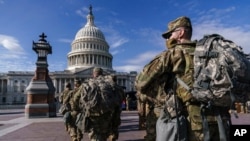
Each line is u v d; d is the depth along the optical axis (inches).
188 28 88.6
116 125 255.8
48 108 884.6
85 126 214.5
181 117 78.0
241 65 66.6
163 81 86.1
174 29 89.7
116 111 250.1
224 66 68.2
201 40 79.7
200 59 74.5
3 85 4714.6
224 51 70.2
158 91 88.0
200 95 72.1
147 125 104.7
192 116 75.8
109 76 240.2
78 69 3996.1
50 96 919.7
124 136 364.8
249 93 70.1
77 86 284.2
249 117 713.6
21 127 546.6
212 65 70.8
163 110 83.4
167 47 91.8
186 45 83.8
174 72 82.0
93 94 212.2
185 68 80.2
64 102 311.7
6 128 529.7
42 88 888.3
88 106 210.7
